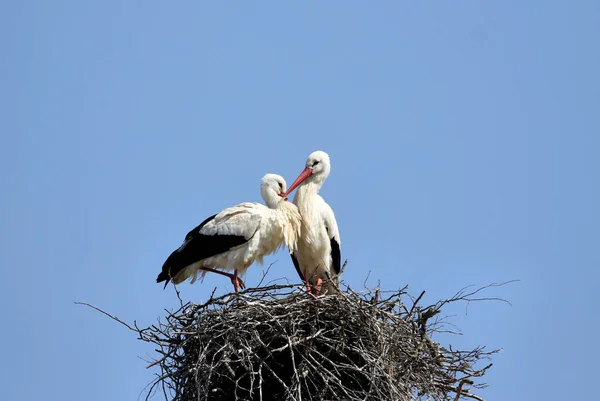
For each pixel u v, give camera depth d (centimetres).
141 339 1409
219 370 1398
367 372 1377
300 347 1396
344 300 1404
